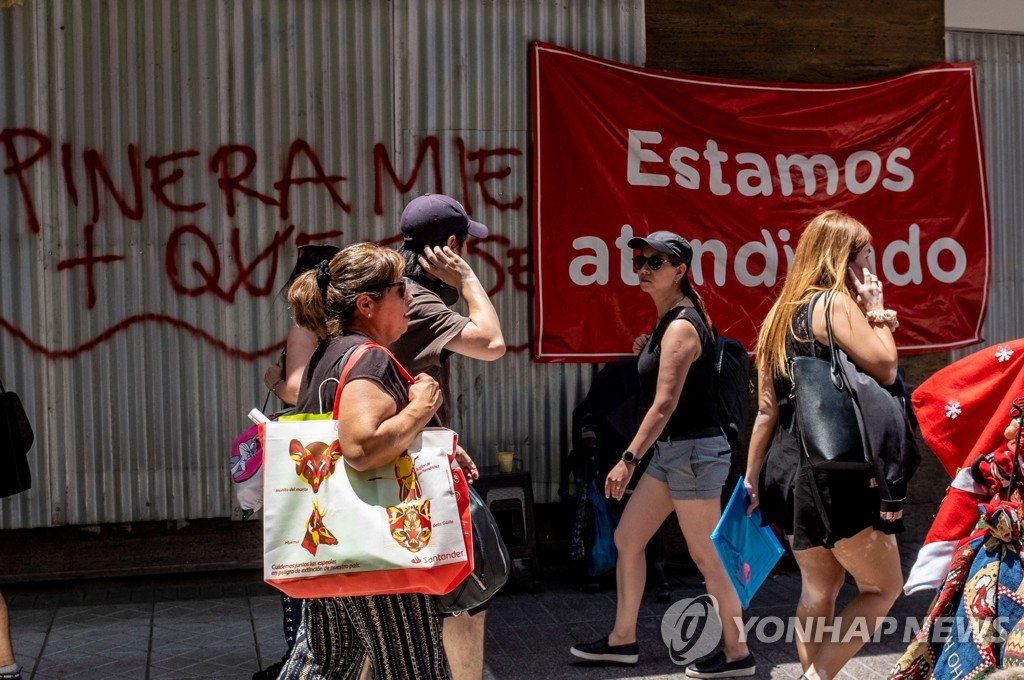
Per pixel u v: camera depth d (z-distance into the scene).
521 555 6.46
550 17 6.90
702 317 5.07
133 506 6.43
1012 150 7.78
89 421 6.36
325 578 2.97
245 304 6.52
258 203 6.52
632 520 5.14
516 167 6.88
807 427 3.94
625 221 6.88
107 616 6.01
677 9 7.07
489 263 6.86
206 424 6.50
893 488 3.86
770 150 7.10
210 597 6.39
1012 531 3.31
